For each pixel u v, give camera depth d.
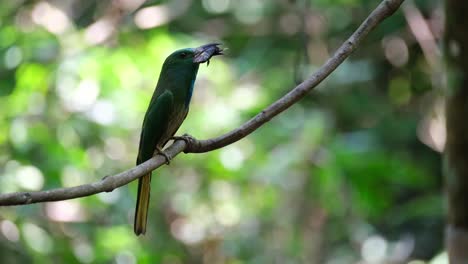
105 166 11.69
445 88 7.56
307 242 13.73
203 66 12.95
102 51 12.06
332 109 14.95
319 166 12.53
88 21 16.22
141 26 14.05
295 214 13.42
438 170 15.14
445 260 12.42
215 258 13.75
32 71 11.40
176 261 13.70
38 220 11.11
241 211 13.40
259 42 16.03
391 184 12.99
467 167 7.58
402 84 16.20
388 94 16.09
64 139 11.30
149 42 12.39
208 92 12.91
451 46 7.41
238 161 12.62
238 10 16.41
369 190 12.39
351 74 15.25
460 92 7.43
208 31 16.47
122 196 11.73
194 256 13.77
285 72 15.05
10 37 12.04
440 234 14.66
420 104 15.91
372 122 15.05
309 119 13.23
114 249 11.09
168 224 13.36
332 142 12.73
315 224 13.66
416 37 14.16
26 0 13.81
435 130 14.79
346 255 14.16
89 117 11.45
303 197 13.12
